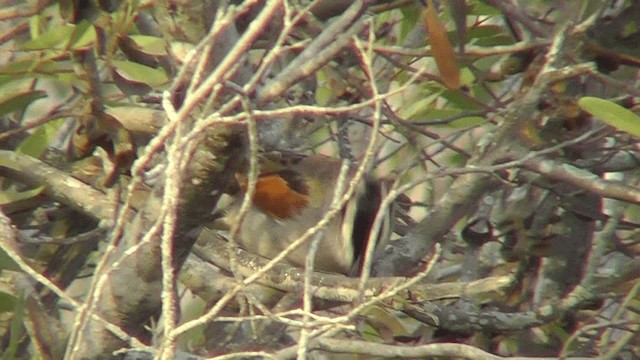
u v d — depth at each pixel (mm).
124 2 6102
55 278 7359
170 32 5176
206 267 7113
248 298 5230
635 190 6703
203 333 7191
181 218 5297
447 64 6043
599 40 7168
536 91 6777
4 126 7562
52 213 7684
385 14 8312
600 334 7809
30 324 6164
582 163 7449
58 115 6625
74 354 4895
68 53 6297
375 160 7773
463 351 5914
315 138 9398
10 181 7484
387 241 7133
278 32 6750
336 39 5605
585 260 7828
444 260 8891
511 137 7070
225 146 5016
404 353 5980
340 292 6410
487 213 8250
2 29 8227
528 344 7918
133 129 6219
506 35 7906
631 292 6918
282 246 7164
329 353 6980
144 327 5660
